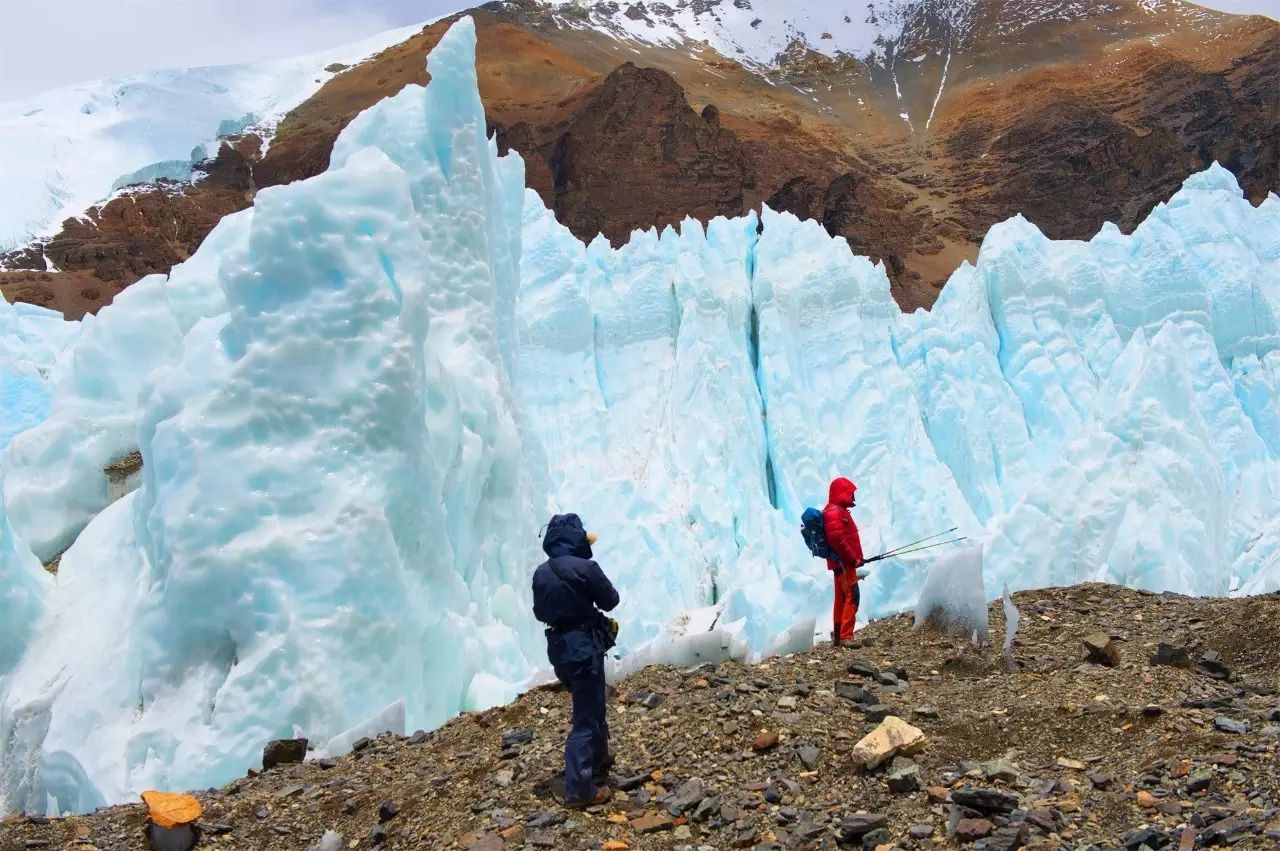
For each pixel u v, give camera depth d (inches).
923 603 392.2
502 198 782.5
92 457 656.4
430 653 510.3
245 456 474.6
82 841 283.1
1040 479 738.2
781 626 972.6
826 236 1374.3
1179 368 804.0
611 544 1058.7
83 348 677.3
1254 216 1502.2
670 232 1401.3
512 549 652.1
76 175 3567.9
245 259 502.0
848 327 1320.1
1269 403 1315.2
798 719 293.7
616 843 244.7
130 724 463.8
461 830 260.4
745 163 3777.1
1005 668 338.0
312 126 4025.6
